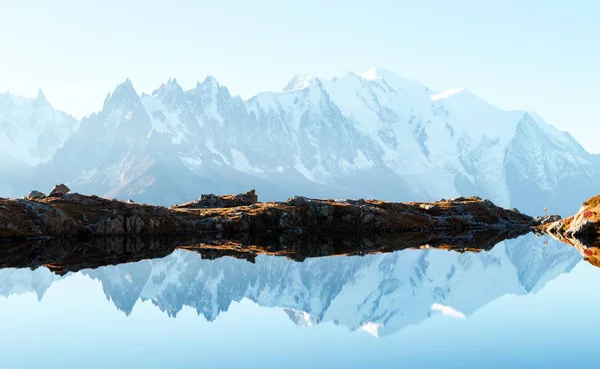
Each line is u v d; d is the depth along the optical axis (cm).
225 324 6431
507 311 6994
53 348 5291
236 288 9256
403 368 4644
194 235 19900
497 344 5331
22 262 11625
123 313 7006
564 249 15075
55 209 17838
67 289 8638
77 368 4681
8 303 7544
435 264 12319
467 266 12025
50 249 14100
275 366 4734
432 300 8119
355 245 16675
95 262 11888
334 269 11506
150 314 6962
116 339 5656
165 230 19875
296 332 6003
